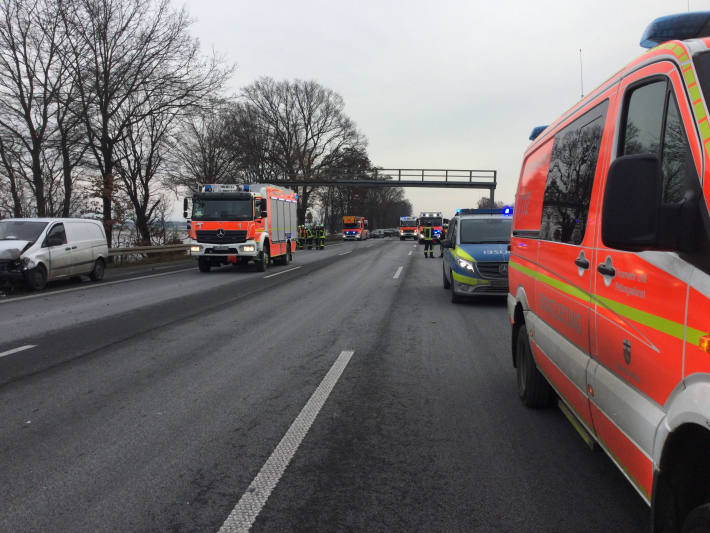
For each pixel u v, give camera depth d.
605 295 2.62
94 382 5.56
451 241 12.18
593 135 3.06
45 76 22.38
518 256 5.16
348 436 4.06
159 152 30.80
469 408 4.71
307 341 7.56
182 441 3.98
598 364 2.77
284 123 60.88
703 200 1.74
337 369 6.04
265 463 3.58
